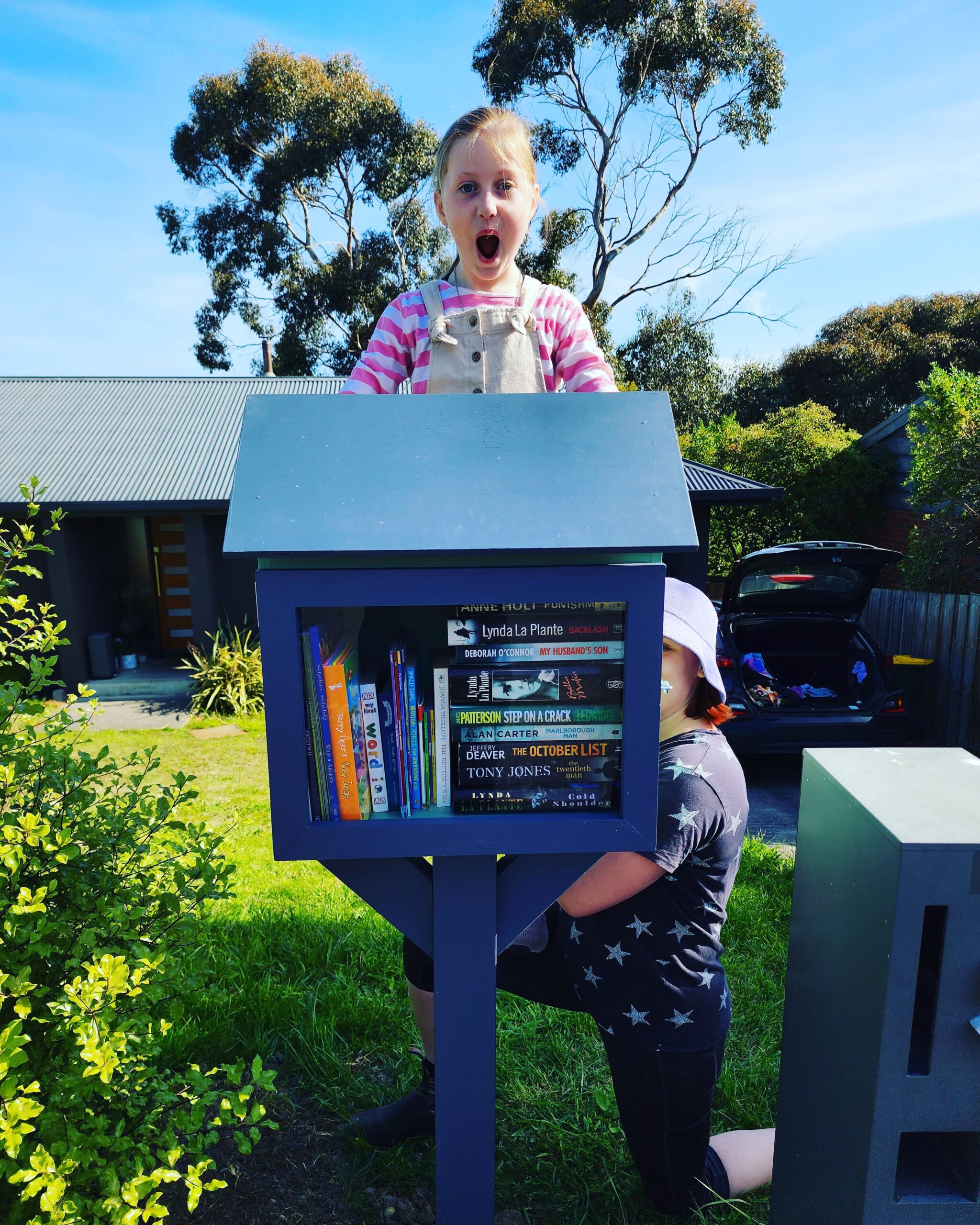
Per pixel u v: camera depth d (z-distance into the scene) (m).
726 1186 1.96
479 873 1.49
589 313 20.66
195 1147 1.50
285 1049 2.62
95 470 10.94
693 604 1.79
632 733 1.38
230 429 12.13
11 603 1.93
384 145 23.89
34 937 1.48
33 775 1.76
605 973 1.76
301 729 1.34
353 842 1.38
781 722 5.81
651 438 1.43
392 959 3.11
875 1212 1.33
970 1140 1.33
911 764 1.56
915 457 8.10
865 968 1.34
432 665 1.53
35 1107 1.24
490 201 1.83
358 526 1.27
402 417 1.45
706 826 1.64
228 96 23.94
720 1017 1.76
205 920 3.25
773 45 18.91
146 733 8.52
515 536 1.26
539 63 19.09
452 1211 1.65
